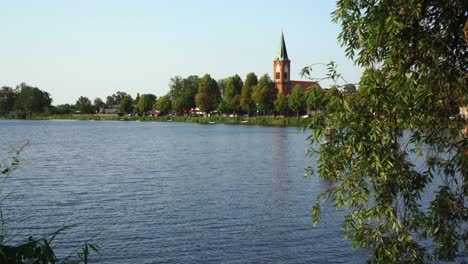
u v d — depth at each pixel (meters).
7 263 5.97
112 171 38.81
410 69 7.55
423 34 7.25
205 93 150.38
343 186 7.88
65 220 21.34
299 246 17.77
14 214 22.28
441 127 8.12
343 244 17.86
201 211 23.41
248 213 22.92
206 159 48.56
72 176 35.50
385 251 7.82
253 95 127.62
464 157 7.96
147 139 81.69
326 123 7.82
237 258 16.52
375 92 7.36
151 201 25.91
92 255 16.61
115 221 21.25
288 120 122.25
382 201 7.80
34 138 83.38
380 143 7.55
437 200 8.73
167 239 18.56
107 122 186.00
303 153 53.72
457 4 7.32
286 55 175.62
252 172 37.88
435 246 16.83
